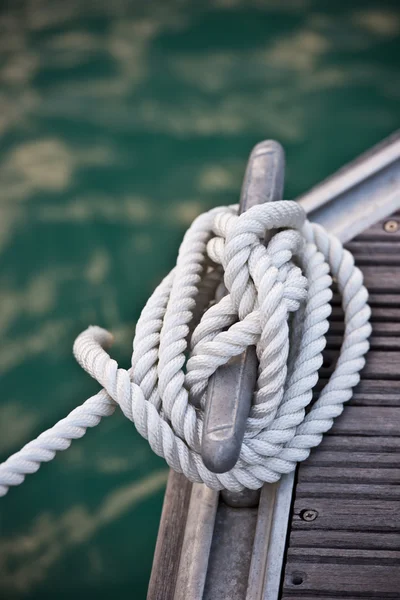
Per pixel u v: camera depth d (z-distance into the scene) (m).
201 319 1.51
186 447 1.41
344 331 1.67
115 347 3.84
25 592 3.11
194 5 5.66
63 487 3.46
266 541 1.47
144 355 1.46
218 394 1.33
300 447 1.47
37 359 3.93
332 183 1.91
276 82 5.09
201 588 1.45
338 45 5.31
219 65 5.23
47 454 1.40
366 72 5.12
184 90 5.08
